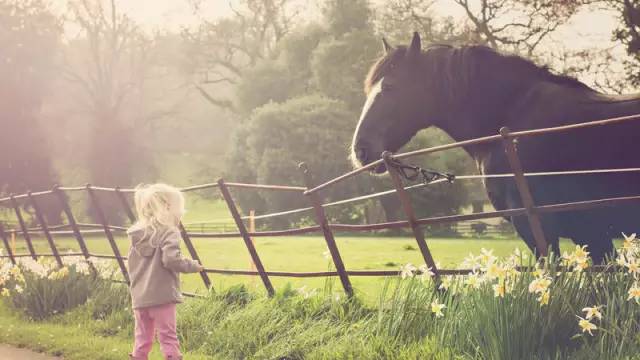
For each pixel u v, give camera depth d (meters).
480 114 5.54
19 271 8.90
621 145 4.73
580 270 4.36
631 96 4.83
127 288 8.06
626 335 3.91
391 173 5.27
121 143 60.00
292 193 50.59
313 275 6.33
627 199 4.27
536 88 5.27
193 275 14.17
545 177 5.03
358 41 53.28
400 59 5.90
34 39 53.97
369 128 5.91
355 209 52.19
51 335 6.52
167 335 4.75
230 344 5.68
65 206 9.61
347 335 5.23
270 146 51.34
